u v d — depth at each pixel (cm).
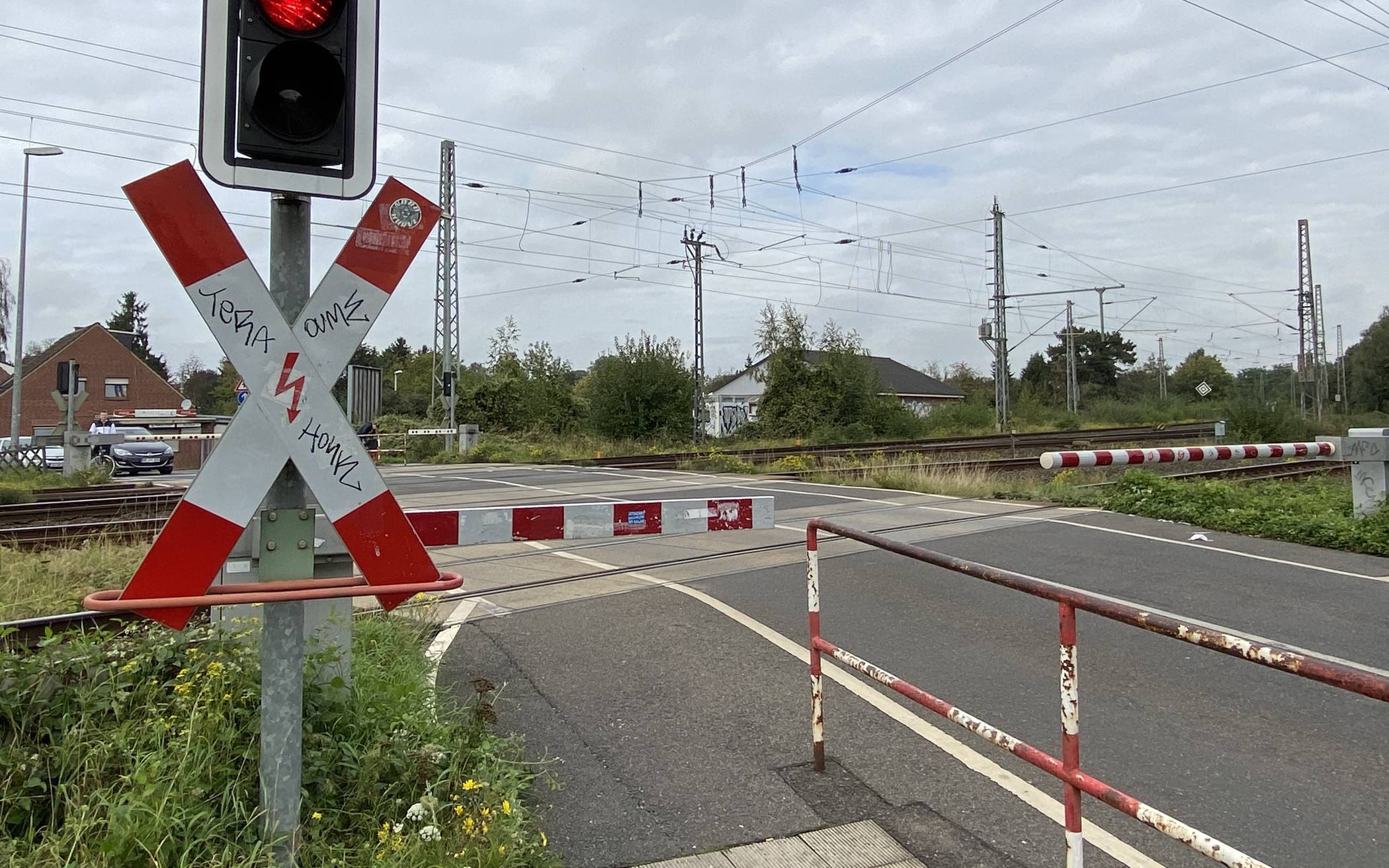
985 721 476
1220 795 390
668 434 3366
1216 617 689
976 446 2953
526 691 518
